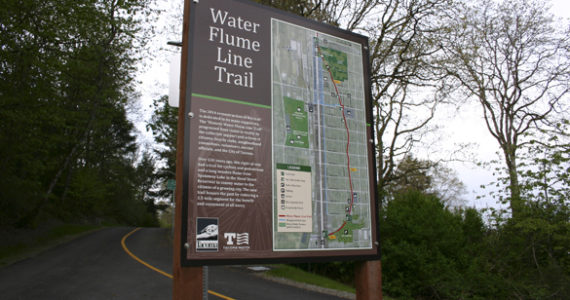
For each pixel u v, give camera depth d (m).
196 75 3.31
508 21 24.44
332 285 11.82
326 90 4.09
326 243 3.72
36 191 23.45
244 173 3.35
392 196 18.69
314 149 3.85
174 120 20.06
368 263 3.99
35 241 19.84
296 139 3.75
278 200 3.50
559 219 14.01
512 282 13.53
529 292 12.93
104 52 17.70
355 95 4.32
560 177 14.09
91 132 26.27
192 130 3.19
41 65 13.84
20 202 21.50
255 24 3.75
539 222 13.58
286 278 12.19
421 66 17.89
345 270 14.93
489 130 26.72
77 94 20.00
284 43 3.90
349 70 4.34
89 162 39.31
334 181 3.92
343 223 3.88
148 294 8.69
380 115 20.84
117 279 10.47
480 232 17.72
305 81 3.96
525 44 24.66
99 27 15.53
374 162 4.29
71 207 36.59
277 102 3.70
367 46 4.58
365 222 4.05
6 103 14.39
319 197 3.77
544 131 14.74
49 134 19.47
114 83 20.75
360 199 4.07
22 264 13.22
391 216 15.63
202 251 3.01
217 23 3.52
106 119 23.34
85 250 17.41
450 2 16.27
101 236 24.84
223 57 3.48
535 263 14.40
